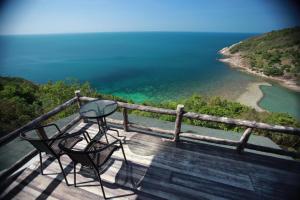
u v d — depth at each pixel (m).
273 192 2.36
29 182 2.52
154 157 2.99
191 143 3.37
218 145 3.47
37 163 2.87
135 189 2.39
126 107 3.41
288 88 29.83
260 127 2.70
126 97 27.25
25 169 2.74
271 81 34.06
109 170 2.71
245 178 2.58
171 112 3.13
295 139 5.82
